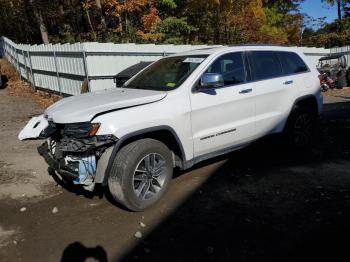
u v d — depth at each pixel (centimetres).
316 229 390
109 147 412
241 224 404
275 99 591
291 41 3122
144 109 435
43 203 474
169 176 463
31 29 2836
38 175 578
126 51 1186
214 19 2306
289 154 652
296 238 373
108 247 367
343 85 1706
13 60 2114
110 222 417
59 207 461
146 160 435
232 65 543
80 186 524
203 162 611
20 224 420
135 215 432
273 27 2745
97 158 421
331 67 1722
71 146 407
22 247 371
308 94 646
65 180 546
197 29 2152
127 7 1902
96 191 505
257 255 346
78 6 2455
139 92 482
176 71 519
